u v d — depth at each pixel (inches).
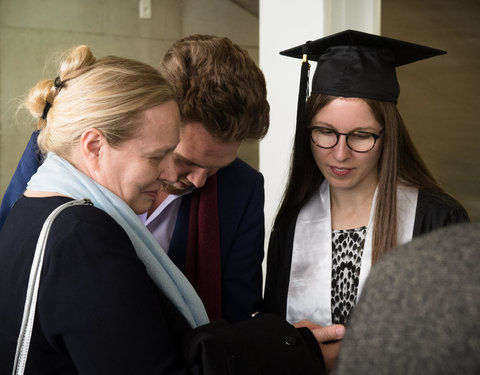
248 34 248.5
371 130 48.7
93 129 35.2
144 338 32.4
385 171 49.6
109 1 225.1
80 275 31.8
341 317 52.9
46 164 38.1
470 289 14.1
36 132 51.2
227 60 44.8
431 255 15.5
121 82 35.4
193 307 42.1
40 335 32.6
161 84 36.6
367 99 48.6
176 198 52.0
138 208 39.6
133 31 231.3
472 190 99.7
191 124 44.7
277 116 104.6
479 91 98.9
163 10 235.0
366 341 15.8
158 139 35.9
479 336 13.6
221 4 243.3
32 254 33.4
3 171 213.5
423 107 95.5
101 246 32.5
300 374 38.8
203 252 53.1
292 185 57.1
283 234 57.5
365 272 50.7
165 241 54.7
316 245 54.7
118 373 31.8
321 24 93.0
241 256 55.2
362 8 92.9
